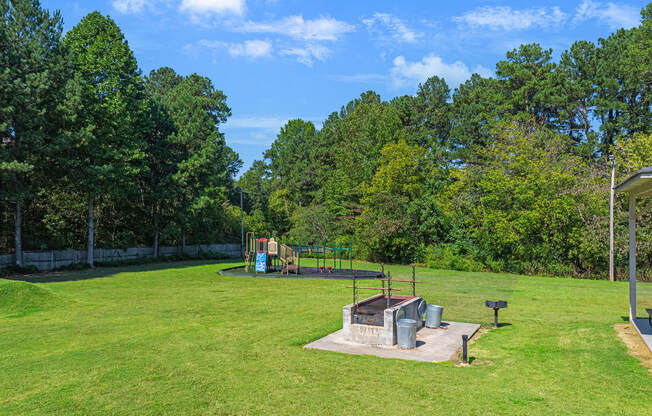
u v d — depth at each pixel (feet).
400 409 20.99
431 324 39.91
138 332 38.27
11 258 100.37
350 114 229.45
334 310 49.88
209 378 25.68
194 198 140.97
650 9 117.91
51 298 53.57
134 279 86.17
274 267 106.32
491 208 106.42
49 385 24.58
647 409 20.62
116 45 117.91
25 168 87.61
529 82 150.30
